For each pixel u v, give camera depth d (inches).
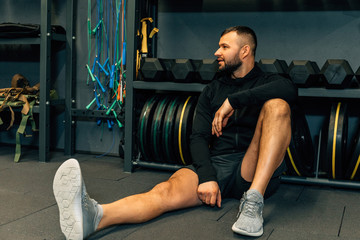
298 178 98.6
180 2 121.8
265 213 78.1
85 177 103.4
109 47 129.7
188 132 103.0
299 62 93.8
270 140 66.1
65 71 135.3
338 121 92.7
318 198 89.7
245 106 74.4
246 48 79.7
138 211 66.1
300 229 69.7
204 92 82.4
